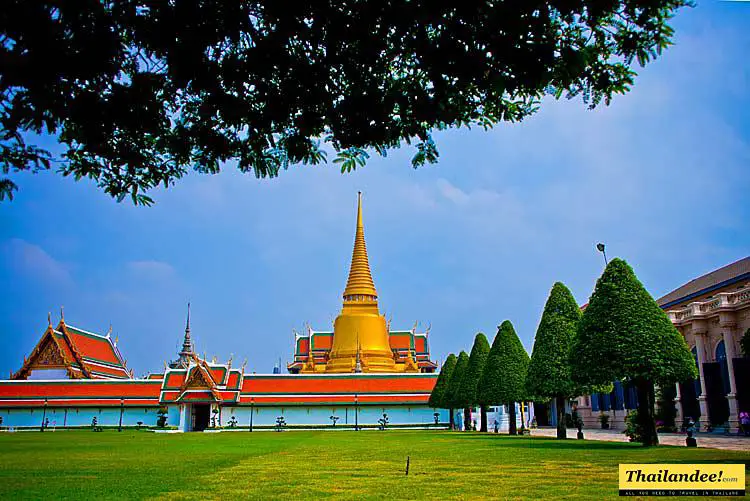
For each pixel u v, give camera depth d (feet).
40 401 256.11
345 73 28.32
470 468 62.28
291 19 25.91
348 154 33.12
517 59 25.39
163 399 248.11
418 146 33.86
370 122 28.68
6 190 30.68
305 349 355.56
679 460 63.10
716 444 95.45
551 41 26.66
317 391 263.70
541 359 117.50
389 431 208.64
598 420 203.31
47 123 27.68
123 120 28.22
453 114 30.04
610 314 89.20
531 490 45.60
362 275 337.93
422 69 27.71
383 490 47.11
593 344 89.61
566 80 28.09
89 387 261.03
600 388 109.50
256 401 257.34
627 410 177.47
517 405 249.75
